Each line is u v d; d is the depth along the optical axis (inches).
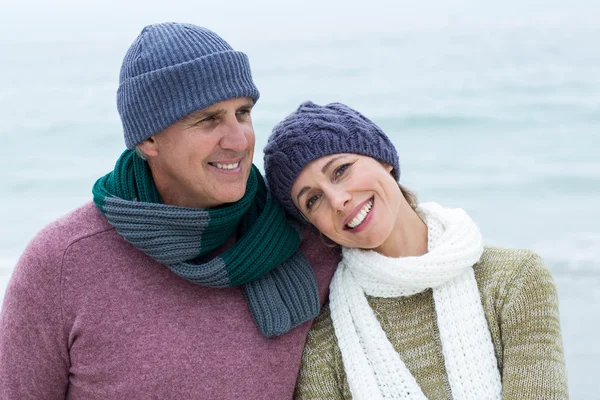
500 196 329.1
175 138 78.8
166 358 82.7
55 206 329.4
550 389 78.8
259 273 84.4
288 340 87.8
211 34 80.4
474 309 84.5
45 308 82.4
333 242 92.5
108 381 83.3
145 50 78.4
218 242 84.0
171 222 79.8
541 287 84.0
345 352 87.7
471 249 85.7
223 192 80.8
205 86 76.7
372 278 88.6
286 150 85.1
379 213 85.4
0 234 305.0
